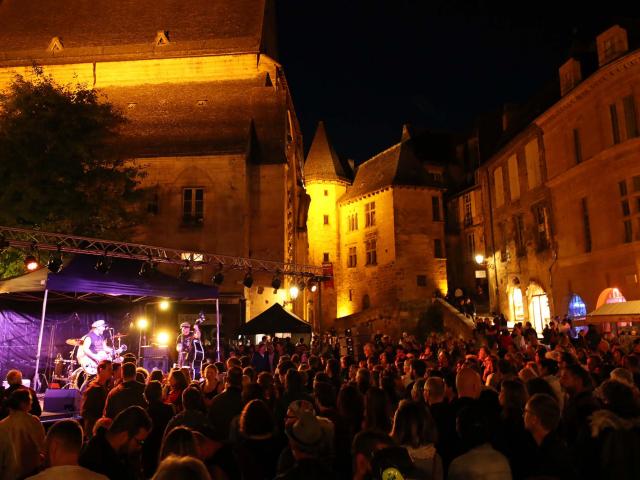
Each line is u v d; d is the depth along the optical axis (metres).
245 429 4.74
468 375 5.42
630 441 4.19
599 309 15.61
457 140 43.97
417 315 33.84
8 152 18.81
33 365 16.12
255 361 15.82
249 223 27.39
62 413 10.19
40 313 16.56
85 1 34.56
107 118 21.48
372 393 5.00
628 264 19.20
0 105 22.41
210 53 30.97
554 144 24.31
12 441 5.21
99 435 4.21
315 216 44.47
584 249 22.11
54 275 11.84
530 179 26.62
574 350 12.37
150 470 5.34
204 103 29.86
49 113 19.44
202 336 23.47
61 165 19.27
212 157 26.80
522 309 27.44
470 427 3.92
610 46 20.56
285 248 27.42
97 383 8.54
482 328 23.70
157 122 29.08
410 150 40.75
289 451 4.37
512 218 28.53
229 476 4.17
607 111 20.48
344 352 24.03
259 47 30.89
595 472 4.28
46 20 33.94
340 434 5.09
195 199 26.78
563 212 23.58
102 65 31.59
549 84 28.05
